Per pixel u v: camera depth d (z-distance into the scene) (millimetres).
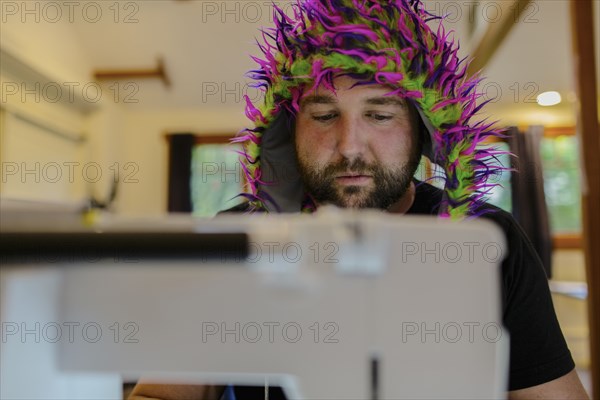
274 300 328
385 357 323
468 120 596
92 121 3377
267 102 667
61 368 335
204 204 3578
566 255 3197
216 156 3689
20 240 298
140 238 301
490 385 320
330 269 322
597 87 1225
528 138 3197
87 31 2941
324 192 616
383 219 326
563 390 562
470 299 321
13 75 2557
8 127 2549
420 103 580
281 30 627
